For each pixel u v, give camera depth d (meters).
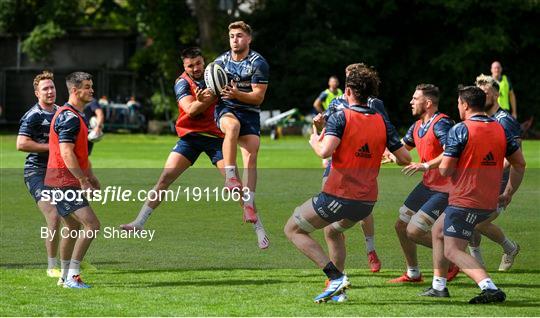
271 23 164.88
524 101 160.88
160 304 27.53
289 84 159.12
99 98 162.12
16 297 28.61
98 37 171.25
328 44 158.38
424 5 160.00
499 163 28.12
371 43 158.88
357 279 32.78
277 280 32.00
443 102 160.25
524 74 161.12
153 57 159.88
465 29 157.12
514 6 151.75
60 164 30.33
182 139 36.72
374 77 27.47
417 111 32.69
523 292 29.94
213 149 36.84
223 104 35.44
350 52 156.25
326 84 159.38
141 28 159.38
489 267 35.12
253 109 35.56
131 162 80.75
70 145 29.86
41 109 33.19
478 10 155.62
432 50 163.38
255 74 34.84
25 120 32.88
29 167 33.38
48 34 158.50
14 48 175.25
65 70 165.88
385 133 27.64
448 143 27.97
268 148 104.81
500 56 161.12
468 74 160.38
